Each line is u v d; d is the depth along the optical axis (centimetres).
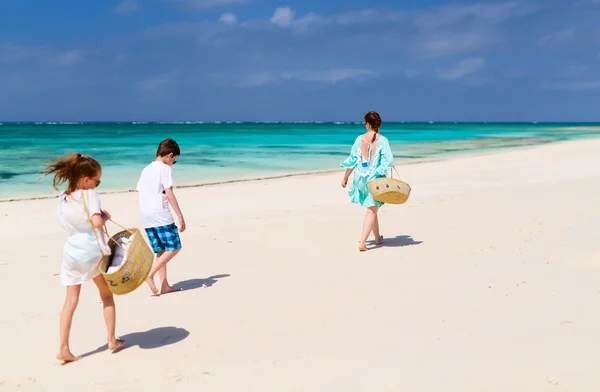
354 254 743
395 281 605
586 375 363
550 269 611
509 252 701
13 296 601
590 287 540
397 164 2212
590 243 714
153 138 4978
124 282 425
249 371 405
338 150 3281
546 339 423
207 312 536
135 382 397
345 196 1322
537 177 1606
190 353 443
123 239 460
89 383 399
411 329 462
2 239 884
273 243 822
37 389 393
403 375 382
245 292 592
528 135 6125
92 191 426
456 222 933
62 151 3056
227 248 795
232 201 1250
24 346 470
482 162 2239
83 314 545
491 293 540
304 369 402
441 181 1562
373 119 761
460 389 358
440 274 621
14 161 2383
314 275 646
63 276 432
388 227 921
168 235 595
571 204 1052
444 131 8062
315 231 904
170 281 647
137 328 504
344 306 530
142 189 595
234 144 3978
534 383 358
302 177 1797
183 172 1972
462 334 444
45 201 1288
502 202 1118
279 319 507
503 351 407
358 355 419
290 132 7231
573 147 3188
